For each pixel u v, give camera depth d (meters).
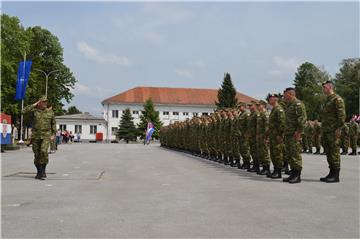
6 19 56.56
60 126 91.88
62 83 68.94
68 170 14.52
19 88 34.00
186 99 106.06
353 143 26.25
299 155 11.02
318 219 6.54
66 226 6.10
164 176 12.62
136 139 90.81
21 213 7.01
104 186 10.26
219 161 18.97
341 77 95.50
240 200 8.22
